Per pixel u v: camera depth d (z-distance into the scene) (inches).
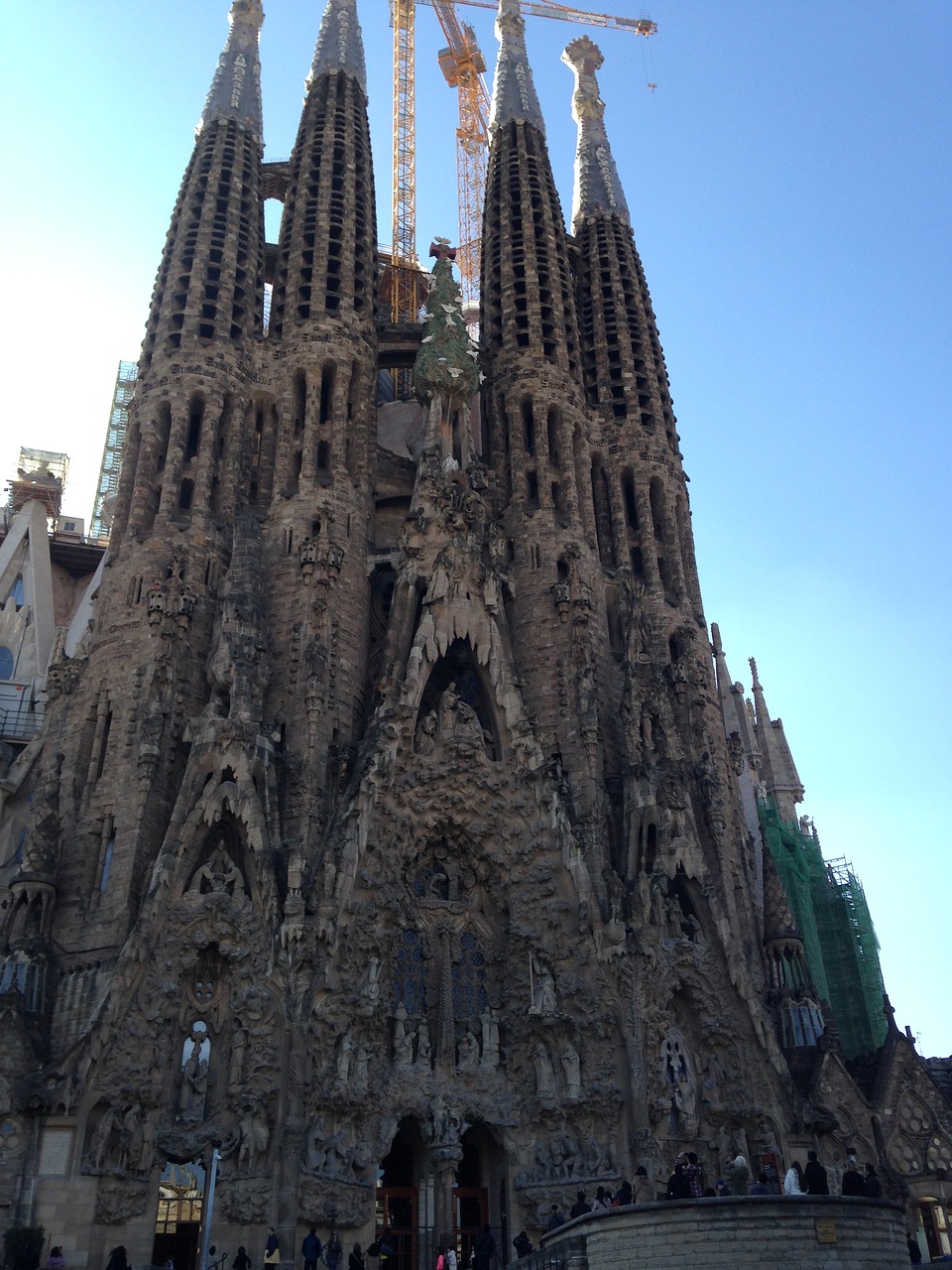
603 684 2452.0
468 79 4970.5
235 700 2016.5
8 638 2957.7
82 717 2089.1
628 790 2244.1
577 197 3417.8
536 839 2108.8
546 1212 1845.5
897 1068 2255.2
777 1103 1991.9
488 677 2253.9
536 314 2942.9
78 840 1957.4
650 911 2074.3
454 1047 2001.7
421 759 2117.4
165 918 1812.3
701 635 2640.3
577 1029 1967.3
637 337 3068.4
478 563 2332.7
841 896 3088.1
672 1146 1916.8
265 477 2544.3
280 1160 1686.8
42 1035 1756.9
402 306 3858.3
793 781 3590.1
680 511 2827.3
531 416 2827.3
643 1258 1055.6
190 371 2488.9
